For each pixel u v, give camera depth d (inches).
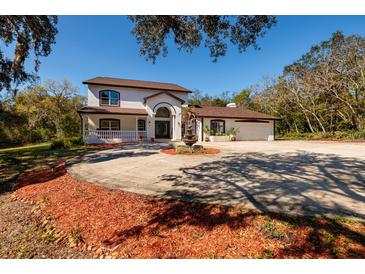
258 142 763.4
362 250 96.7
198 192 187.8
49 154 457.1
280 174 250.2
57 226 151.9
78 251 122.5
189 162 345.4
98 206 172.4
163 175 258.2
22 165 353.4
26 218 169.3
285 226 119.6
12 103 992.9
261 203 155.9
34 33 362.9
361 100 861.8
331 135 865.5
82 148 562.3
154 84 933.8
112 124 801.6
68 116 1122.0
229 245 108.8
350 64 848.3
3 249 130.6
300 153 436.1
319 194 175.2
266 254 100.1
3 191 237.8
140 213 153.6
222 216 137.6
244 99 1678.2
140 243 120.0
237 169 282.8
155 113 798.5
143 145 631.2
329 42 911.7
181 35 256.7
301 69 1048.8
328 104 998.4
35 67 412.8
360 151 459.8
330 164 308.8
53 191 217.9
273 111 1253.7
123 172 278.5
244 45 248.7
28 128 959.0
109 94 791.7
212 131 821.9
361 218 127.5
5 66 448.8
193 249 109.5
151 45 274.8
